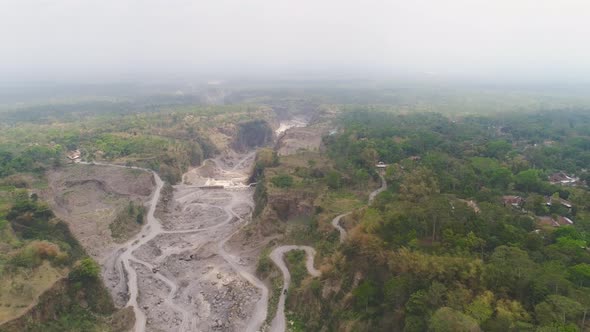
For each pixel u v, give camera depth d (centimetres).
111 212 13375
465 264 6066
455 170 13638
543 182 12531
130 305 8756
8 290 7075
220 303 9031
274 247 10756
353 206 11469
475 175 12888
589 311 4866
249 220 13775
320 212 11425
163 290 9594
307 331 7619
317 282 8194
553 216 9806
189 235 12975
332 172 13725
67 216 12838
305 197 12712
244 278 9938
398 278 6319
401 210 8494
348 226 9875
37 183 14038
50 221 10319
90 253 11062
